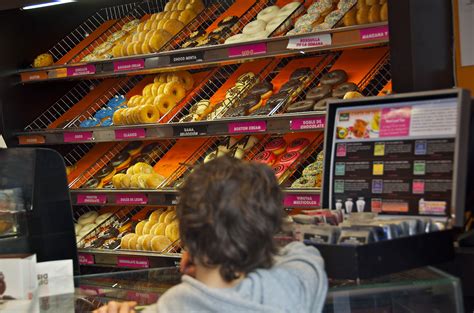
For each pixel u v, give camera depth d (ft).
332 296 5.12
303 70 13.44
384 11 11.26
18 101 15.88
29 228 8.00
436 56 7.98
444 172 5.85
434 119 6.01
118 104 15.51
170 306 4.72
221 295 4.54
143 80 16.08
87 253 14.67
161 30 14.52
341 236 5.36
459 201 5.68
